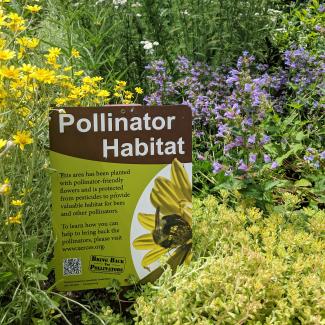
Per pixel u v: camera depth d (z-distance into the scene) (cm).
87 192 63
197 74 122
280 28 147
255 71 135
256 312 57
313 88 114
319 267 65
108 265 65
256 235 72
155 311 59
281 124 106
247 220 81
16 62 69
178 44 140
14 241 58
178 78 135
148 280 66
